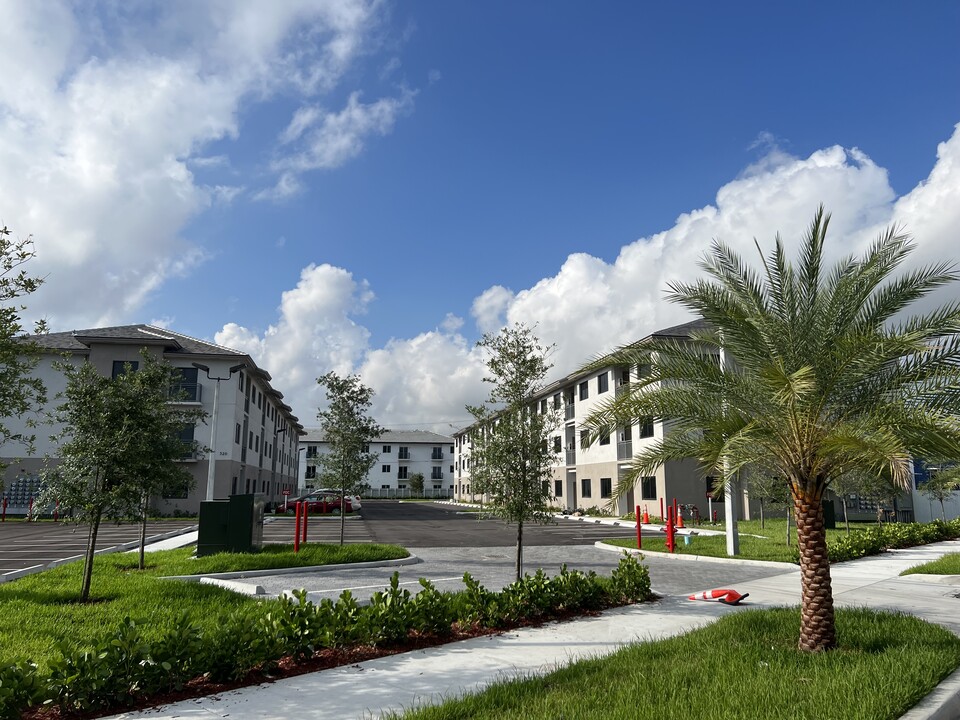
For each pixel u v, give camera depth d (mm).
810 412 7039
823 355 7070
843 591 11133
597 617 8805
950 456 6602
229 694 5559
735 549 15812
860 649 6680
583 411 39844
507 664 6438
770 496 18000
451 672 6172
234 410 34562
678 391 7996
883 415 6809
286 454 66375
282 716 5008
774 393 6656
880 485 17375
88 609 8570
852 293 7430
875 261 7430
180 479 11703
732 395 7668
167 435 11414
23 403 6832
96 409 9977
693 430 8188
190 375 34469
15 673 4898
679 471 30578
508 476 10695
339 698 5438
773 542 18812
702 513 30297
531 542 21016
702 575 13273
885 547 17719
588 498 39844
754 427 7098
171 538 21641
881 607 9547
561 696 5250
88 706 5094
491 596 8234
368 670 6262
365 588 11414
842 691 5195
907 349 6691
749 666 6020
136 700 5395
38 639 7027
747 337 7520
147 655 5488
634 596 9977
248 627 6168
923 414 6590
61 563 14258
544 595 8711
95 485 9758
